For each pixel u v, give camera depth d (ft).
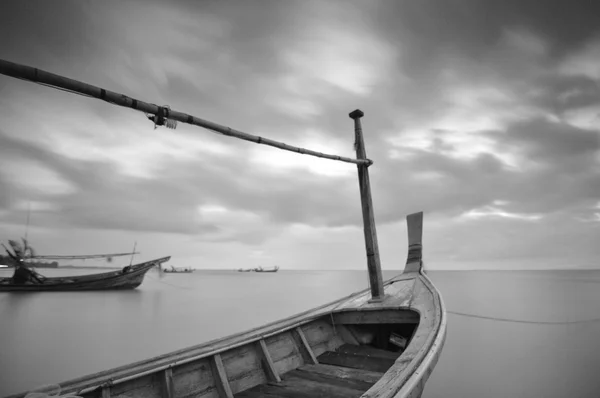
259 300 140.56
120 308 109.29
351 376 16.89
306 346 19.39
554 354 54.70
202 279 387.34
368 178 27.27
